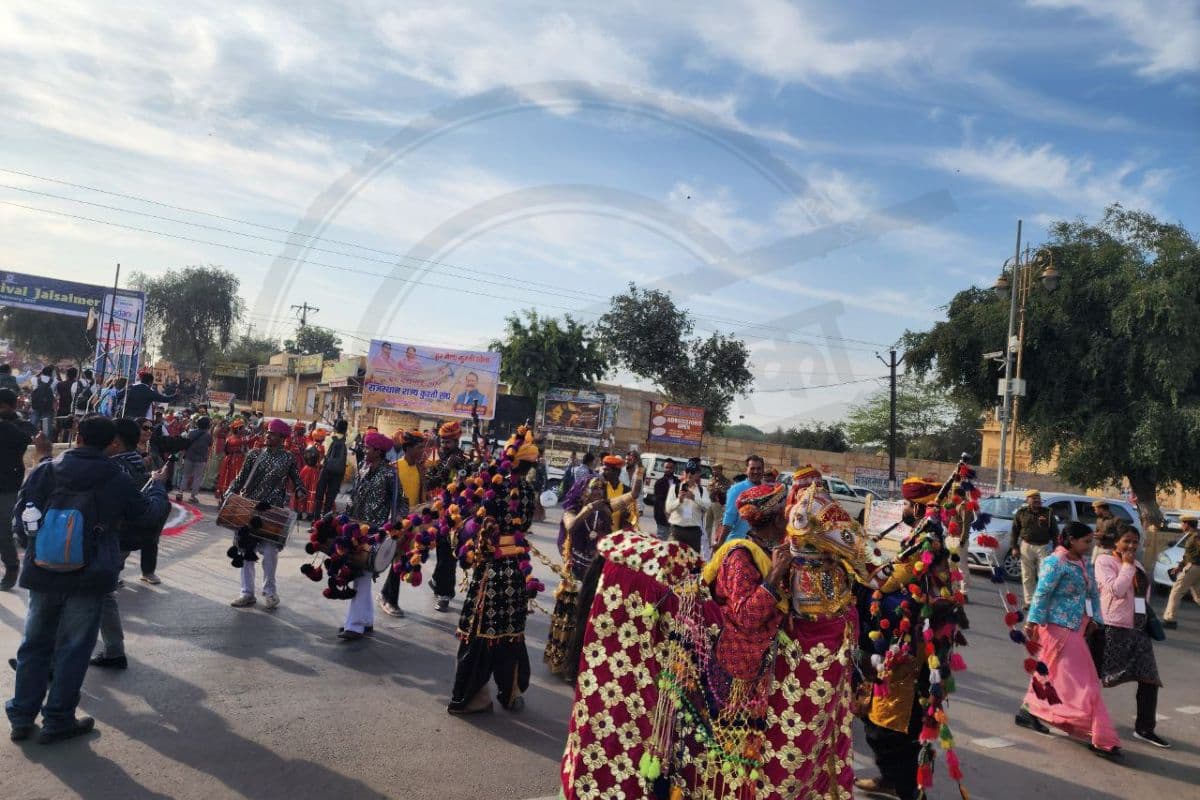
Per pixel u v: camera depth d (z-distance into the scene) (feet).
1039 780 17.48
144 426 29.48
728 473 111.14
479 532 18.03
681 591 12.11
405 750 15.81
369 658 21.44
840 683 11.87
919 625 14.74
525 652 18.70
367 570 20.70
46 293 84.64
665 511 39.60
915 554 14.35
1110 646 20.68
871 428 148.25
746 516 12.42
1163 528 72.33
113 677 18.22
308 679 19.31
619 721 12.10
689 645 12.03
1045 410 75.51
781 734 11.72
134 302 85.05
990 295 81.92
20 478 24.58
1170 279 68.59
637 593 12.28
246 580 25.49
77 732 15.12
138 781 13.57
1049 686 15.12
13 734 14.82
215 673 19.08
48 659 15.08
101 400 49.75
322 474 37.04
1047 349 74.54
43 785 13.20
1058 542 20.90
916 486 17.87
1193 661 32.71
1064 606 20.24
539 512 56.29
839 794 11.84
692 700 12.00
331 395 95.76
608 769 12.07
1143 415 68.33
